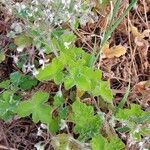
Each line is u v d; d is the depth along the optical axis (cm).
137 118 34
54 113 36
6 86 36
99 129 33
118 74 40
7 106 34
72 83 33
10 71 40
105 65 40
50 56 38
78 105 33
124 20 42
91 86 33
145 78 41
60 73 34
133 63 41
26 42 37
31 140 37
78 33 41
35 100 34
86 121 33
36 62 38
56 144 32
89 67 36
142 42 41
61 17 36
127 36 42
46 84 38
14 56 37
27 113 33
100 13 41
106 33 36
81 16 38
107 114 35
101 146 32
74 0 36
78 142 32
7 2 36
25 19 36
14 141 37
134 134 34
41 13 35
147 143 34
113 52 40
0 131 37
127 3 42
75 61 35
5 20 40
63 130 35
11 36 37
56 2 35
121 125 35
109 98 34
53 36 37
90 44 41
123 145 32
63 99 35
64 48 36
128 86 37
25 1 36
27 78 37
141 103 38
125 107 38
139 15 43
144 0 43
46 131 36
